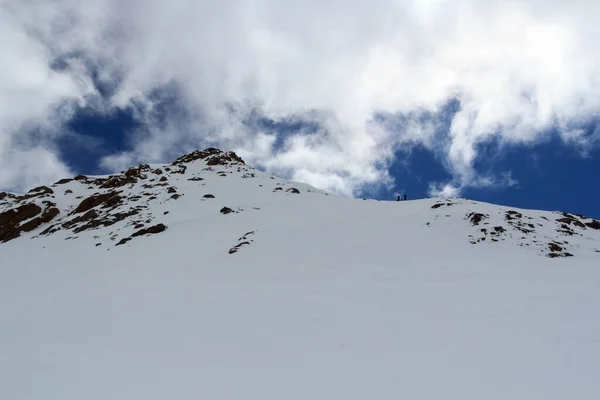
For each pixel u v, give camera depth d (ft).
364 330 49.32
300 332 49.85
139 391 31.58
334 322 53.72
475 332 45.78
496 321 50.11
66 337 50.42
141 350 43.62
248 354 41.42
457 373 33.24
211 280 90.22
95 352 42.96
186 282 89.86
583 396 27.78
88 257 137.80
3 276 125.39
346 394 30.19
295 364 37.73
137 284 91.81
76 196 255.70
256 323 54.95
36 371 36.68
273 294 73.87
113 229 173.27
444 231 126.82
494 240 114.62
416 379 32.48
